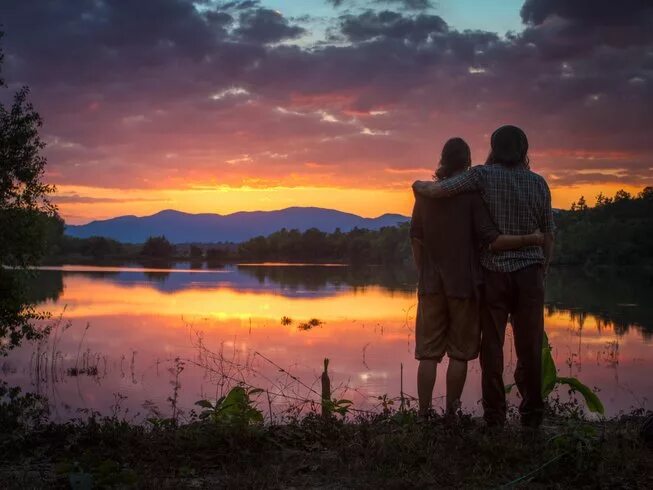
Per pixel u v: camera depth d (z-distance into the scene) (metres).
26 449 4.53
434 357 4.85
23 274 16.56
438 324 4.84
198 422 4.75
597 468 3.76
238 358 18.08
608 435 4.41
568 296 47.38
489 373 4.57
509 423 4.83
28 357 18.97
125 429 4.72
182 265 144.12
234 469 3.98
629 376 15.76
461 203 4.61
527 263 4.48
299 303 41.56
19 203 16.39
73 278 75.12
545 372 5.59
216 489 3.65
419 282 4.91
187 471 3.95
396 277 83.81
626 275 91.88
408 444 4.11
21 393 13.23
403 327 27.05
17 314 16.81
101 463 3.88
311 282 70.56
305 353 19.39
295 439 4.55
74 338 23.75
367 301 43.47
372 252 170.88
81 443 4.58
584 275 91.38
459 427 4.34
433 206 4.70
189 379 14.23
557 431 4.76
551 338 24.03
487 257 4.57
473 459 3.93
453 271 4.64
